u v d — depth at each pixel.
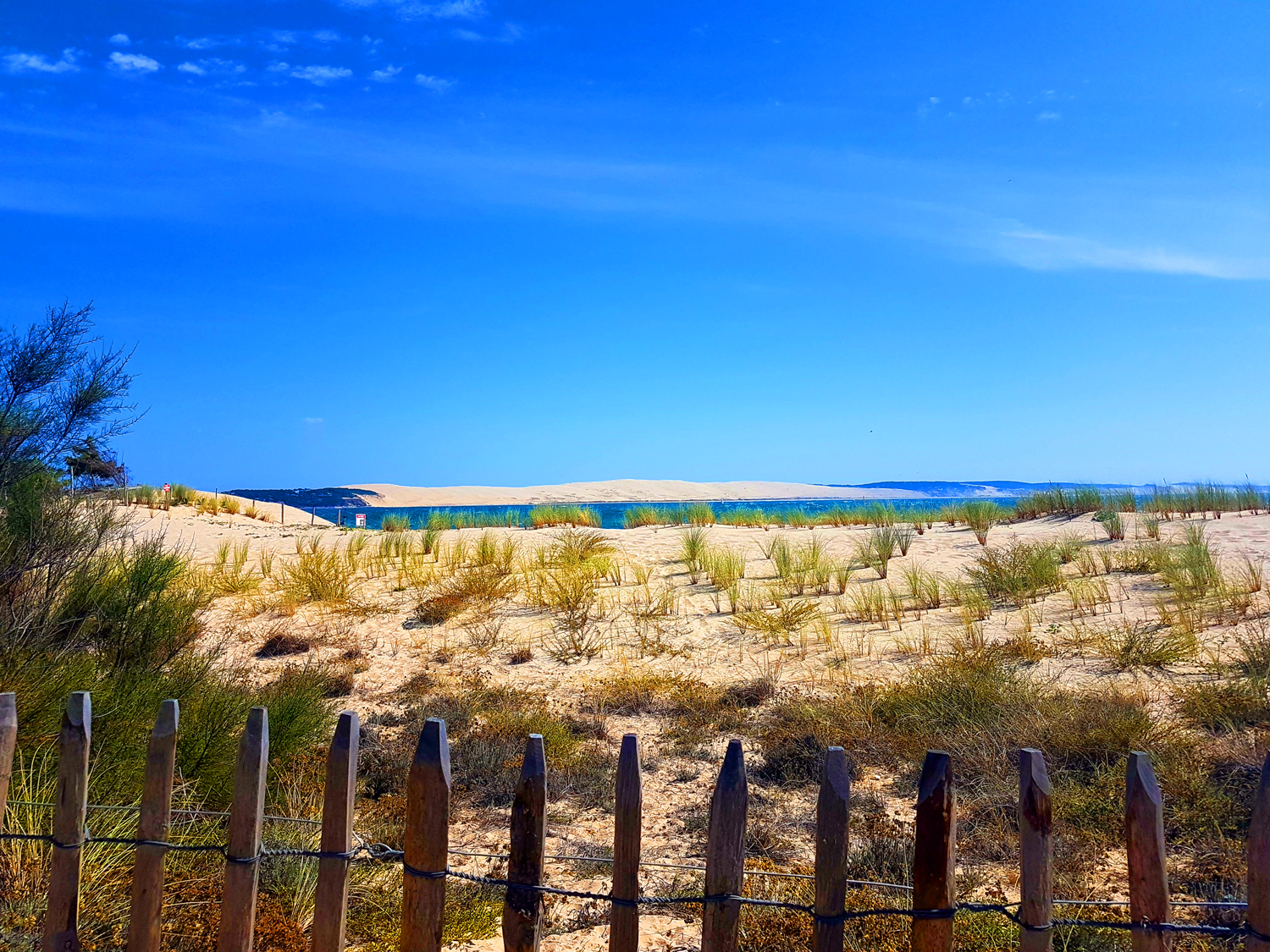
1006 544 14.75
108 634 6.87
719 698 7.89
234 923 2.63
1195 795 4.92
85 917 3.43
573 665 9.38
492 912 4.04
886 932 3.73
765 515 21.72
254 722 2.67
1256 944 2.18
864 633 10.05
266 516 28.23
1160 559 11.32
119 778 4.37
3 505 7.13
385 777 6.00
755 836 5.01
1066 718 6.12
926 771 2.34
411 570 13.88
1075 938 3.65
